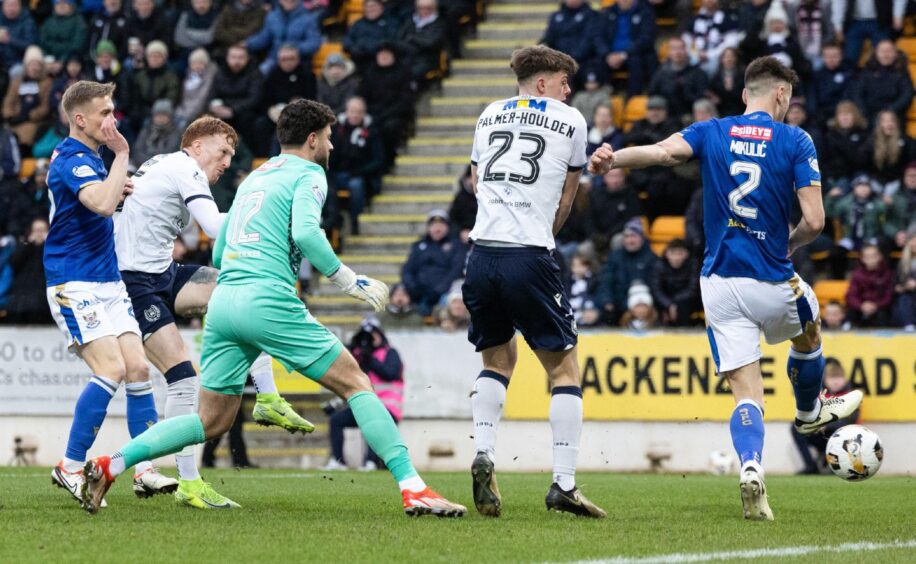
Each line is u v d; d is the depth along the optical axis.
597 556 13.72
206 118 20.66
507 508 19.41
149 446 16.92
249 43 47.03
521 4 51.81
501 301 17.59
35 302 40.31
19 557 13.30
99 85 18.77
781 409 34.84
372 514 17.89
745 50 41.94
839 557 13.98
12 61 49.28
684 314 37.12
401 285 39.50
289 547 14.09
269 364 19.83
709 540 15.28
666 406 35.47
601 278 38.06
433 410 36.72
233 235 17.09
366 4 47.06
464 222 41.53
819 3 42.62
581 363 35.94
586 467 35.81
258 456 37.91
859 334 34.88
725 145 17.92
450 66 49.72
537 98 17.70
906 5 45.50
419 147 47.31
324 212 43.00
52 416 37.47
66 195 18.59
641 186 40.88
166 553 13.61
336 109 45.62
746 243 17.81
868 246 36.91
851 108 40.31
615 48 44.50
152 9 47.97
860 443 19.23
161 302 20.48
